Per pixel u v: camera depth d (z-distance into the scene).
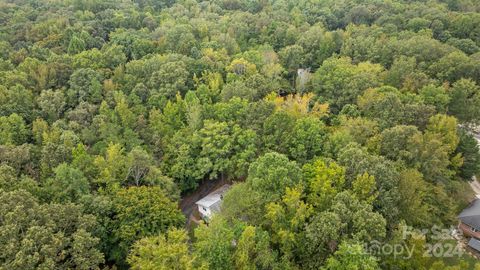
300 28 121.56
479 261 55.19
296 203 47.28
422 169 57.31
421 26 115.56
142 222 51.97
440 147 57.16
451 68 84.25
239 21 125.12
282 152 64.69
